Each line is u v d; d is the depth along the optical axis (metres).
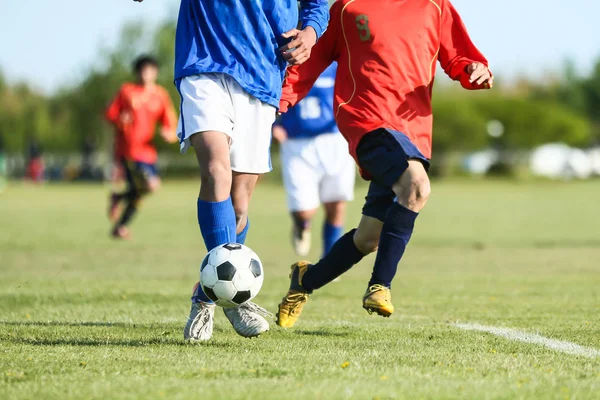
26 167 158.62
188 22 14.16
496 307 20.47
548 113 175.38
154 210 75.50
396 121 15.15
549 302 21.50
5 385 10.48
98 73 173.00
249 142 14.16
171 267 31.92
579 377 11.16
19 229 52.06
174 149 168.00
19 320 17.64
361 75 15.35
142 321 17.47
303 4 15.15
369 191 15.71
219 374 11.23
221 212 13.79
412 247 41.00
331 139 27.95
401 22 15.42
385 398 9.69
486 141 172.00
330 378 10.91
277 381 10.71
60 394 9.91
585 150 186.00
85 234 48.72
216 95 13.68
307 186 28.16
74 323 17.03
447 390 10.12
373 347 13.88
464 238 46.69
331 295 23.36
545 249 39.78
